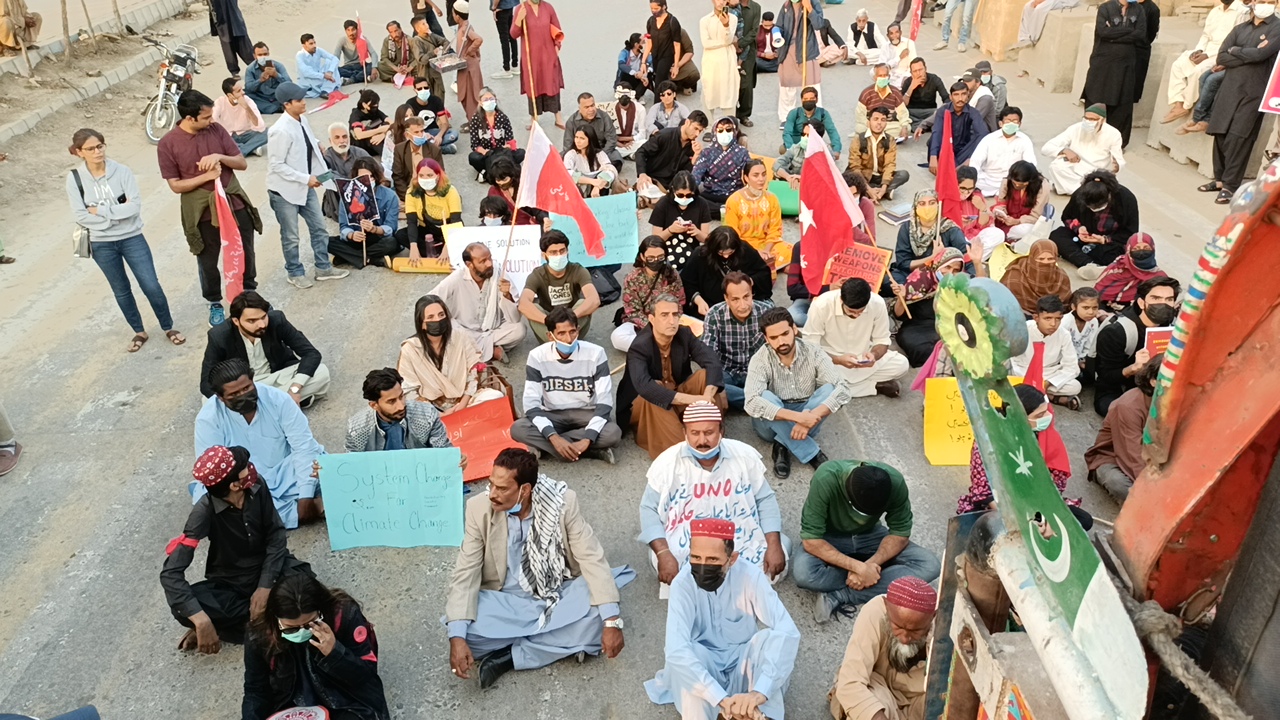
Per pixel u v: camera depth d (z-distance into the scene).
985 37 17.78
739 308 7.13
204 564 6.06
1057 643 1.85
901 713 4.44
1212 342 1.54
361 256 10.26
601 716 4.90
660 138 11.64
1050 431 5.56
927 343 8.01
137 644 5.45
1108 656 1.67
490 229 9.05
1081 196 9.41
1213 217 10.69
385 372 6.12
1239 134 10.76
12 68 14.96
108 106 15.30
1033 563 1.96
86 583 5.93
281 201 9.52
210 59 18.72
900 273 8.86
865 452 7.03
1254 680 1.69
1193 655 1.88
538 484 5.12
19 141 13.47
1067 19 14.91
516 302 8.91
